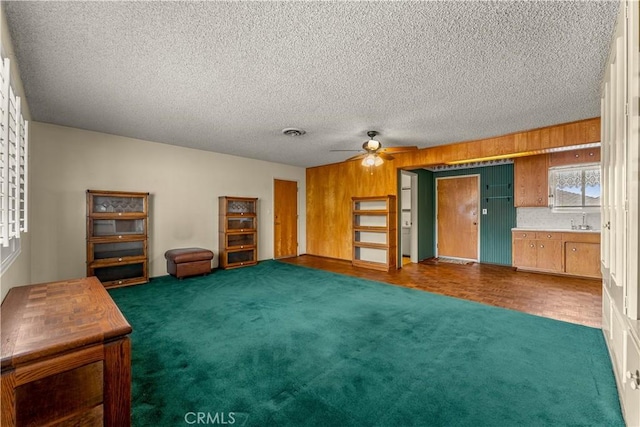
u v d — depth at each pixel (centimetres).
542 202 548
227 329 279
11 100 199
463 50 216
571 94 295
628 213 146
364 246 599
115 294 395
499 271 554
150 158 494
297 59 230
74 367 111
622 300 166
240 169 624
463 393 181
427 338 260
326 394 180
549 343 249
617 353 188
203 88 282
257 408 167
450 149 506
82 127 414
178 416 160
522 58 227
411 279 491
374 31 194
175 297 382
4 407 97
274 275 518
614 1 164
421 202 678
